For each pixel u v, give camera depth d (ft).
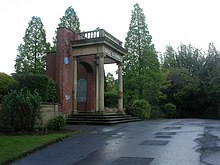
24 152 29.22
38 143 34.06
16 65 110.01
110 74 154.71
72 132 45.60
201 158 24.91
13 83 57.31
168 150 29.01
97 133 46.03
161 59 189.26
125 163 23.89
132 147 31.60
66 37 78.23
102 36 75.97
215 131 46.37
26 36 110.73
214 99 125.70
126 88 110.63
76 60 80.53
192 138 37.55
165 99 135.95
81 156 27.76
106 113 73.97
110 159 25.76
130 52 111.86
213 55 143.23
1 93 55.16
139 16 114.11
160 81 116.98
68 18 118.01
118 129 52.44
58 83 75.56
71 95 78.95
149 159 25.11
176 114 132.05
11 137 38.65
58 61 76.48
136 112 93.97
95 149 31.24
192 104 133.69
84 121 66.95
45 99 62.39
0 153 28.53
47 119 52.29
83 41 77.82
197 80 134.62
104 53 76.18
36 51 110.11
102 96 73.87
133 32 113.29
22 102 44.62
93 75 89.25
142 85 108.88
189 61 163.43
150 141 35.60
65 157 27.66
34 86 60.70
